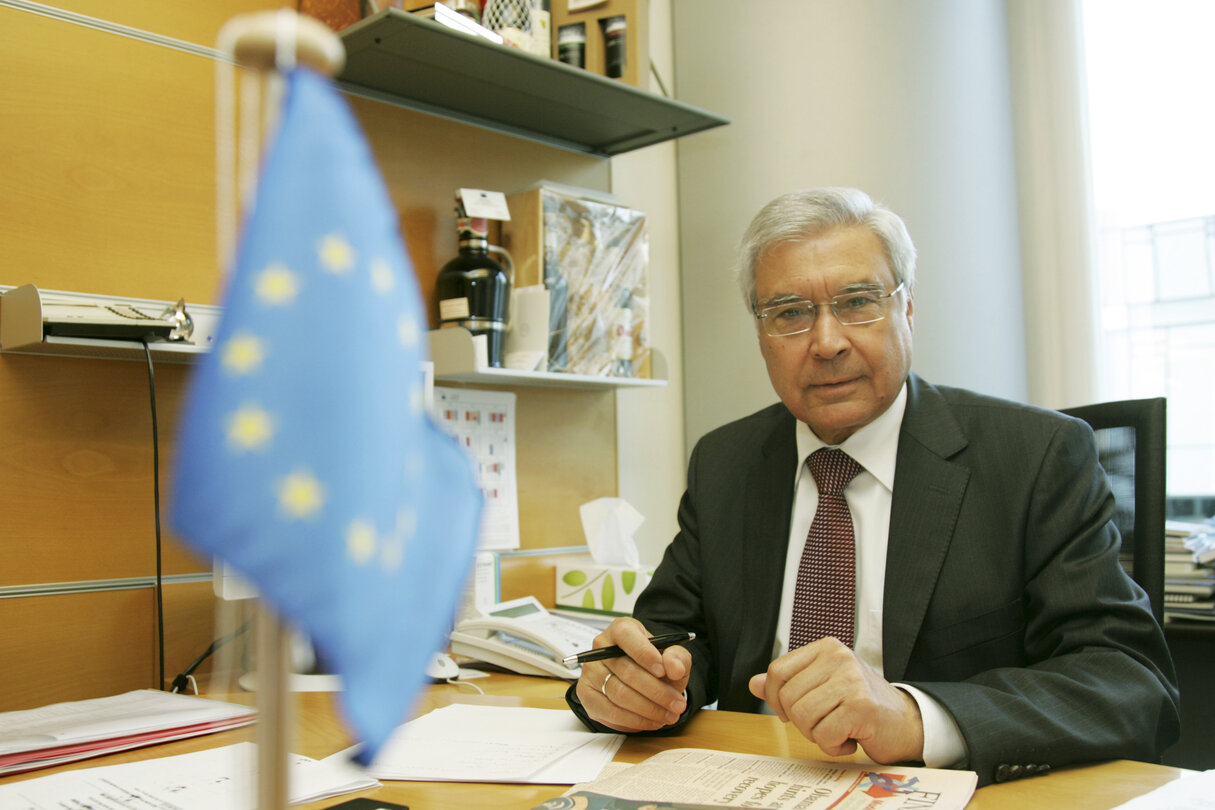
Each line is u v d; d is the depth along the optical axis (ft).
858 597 4.09
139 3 4.97
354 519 0.94
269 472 0.90
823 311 4.02
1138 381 7.34
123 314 4.40
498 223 6.46
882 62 7.18
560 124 6.69
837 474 4.27
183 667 4.88
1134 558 4.14
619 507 6.53
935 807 2.31
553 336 6.20
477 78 5.80
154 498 4.87
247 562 0.89
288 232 0.95
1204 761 5.83
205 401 0.90
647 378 6.84
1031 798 2.48
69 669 4.57
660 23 8.07
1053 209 7.43
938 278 7.06
